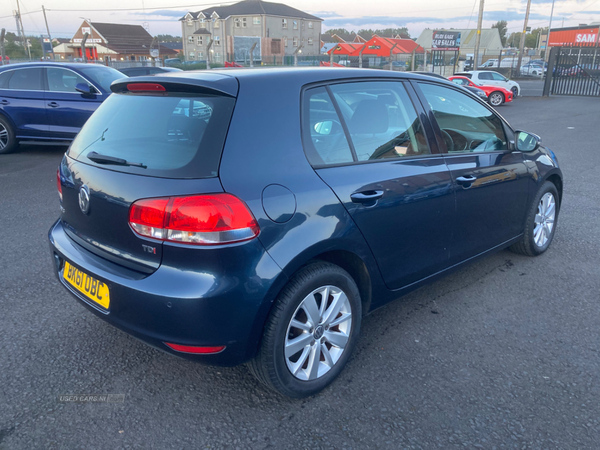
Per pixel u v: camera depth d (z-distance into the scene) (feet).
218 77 7.89
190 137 7.30
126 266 7.52
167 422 7.80
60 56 266.57
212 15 255.50
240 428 7.68
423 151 10.07
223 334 7.02
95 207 7.82
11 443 7.30
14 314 11.06
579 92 90.07
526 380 8.89
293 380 7.98
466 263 11.64
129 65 119.75
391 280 9.55
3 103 29.78
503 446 7.33
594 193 22.52
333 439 7.46
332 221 7.92
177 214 6.75
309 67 9.11
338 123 8.64
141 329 7.29
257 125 7.51
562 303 11.86
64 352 9.64
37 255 14.51
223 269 6.85
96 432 7.57
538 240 14.44
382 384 8.76
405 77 10.27
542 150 14.48
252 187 7.11
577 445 7.35
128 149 7.77
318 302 8.25
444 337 10.32
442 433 7.58
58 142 30.55
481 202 11.37
